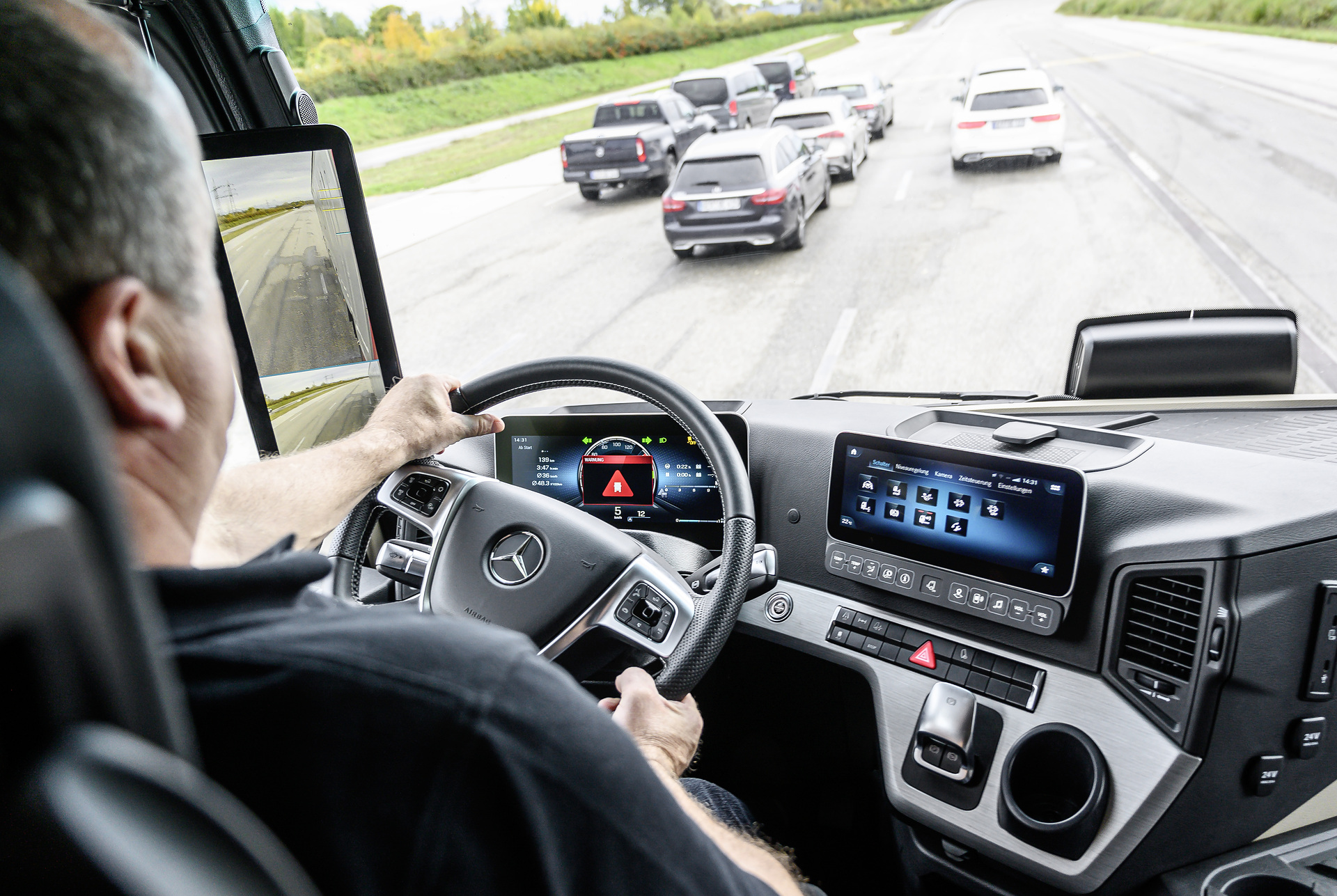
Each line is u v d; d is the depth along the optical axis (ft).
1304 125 26.23
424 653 1.33
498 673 1.34
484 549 3.98
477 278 20.62
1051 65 52.49
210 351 1.37
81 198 1.05
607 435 5.16
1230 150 24.23
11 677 0.64
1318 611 3.69
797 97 63.36
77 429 0.70
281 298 5.14
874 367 13.65
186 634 1.29
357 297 5.19
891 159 32.65
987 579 4.33
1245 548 3.62
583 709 1.42
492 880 1.29
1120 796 3.86
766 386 13.41
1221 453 4.33
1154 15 80.43
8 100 1.03
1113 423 5.63
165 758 0.75
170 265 1.22
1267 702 3.75
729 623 3.80
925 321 15.16
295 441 5.53
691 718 2.98
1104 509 4.10
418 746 1.26
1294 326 6.40
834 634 4.83
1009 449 4.58
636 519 5.24
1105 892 3.90
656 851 1.42
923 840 4.42
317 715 1.25
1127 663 3.96
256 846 0.78
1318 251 16.33
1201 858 3.93
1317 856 3.96
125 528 0.75
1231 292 14.87
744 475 4.00
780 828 5.88
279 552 1.81
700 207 19.90
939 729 4.22
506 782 1.28
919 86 64.08
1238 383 6.59
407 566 4.16
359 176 4.95
